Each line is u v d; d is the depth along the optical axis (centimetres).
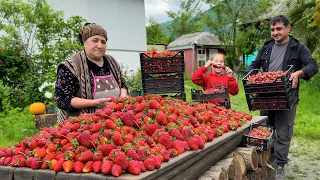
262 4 2131
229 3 2256
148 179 206
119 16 1555
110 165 207
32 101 884
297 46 497
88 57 361
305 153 649
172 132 268
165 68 485
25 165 238
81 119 277
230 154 359
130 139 232
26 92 891
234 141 376
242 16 2206
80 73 352
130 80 1198
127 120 268
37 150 238
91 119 269
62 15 988
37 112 743
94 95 357
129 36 1602
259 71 497
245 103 1211
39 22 930
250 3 2198
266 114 524
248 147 398
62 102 344
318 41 1129
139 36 1647
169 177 232
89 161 218
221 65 536
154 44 3275
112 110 288
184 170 258
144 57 485
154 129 266
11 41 958
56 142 243
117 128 248
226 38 2361
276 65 509
